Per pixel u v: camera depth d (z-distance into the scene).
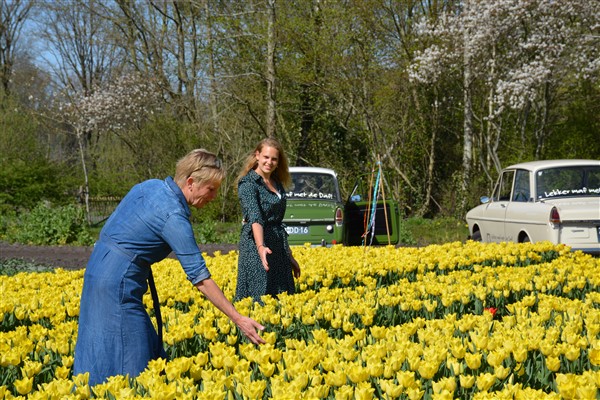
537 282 7.35
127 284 3.96
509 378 3.86
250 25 25.39
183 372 4.05
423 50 27.77
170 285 7.59
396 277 8.98
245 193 6.27
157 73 31.11
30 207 23.81
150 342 4.11
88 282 4.01
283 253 6.53
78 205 25.09
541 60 23.81
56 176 25.41
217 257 11.00
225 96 26.64
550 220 11.45
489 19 24.20
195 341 5.19
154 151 28.28
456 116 30.03
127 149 29.05
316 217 13.71
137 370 3.99
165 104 30.52
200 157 4.09
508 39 25.23
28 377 4.10
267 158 6.29
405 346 4.30
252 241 6.43
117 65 41.97
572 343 4.47
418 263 9.44
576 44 23.77
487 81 25.88
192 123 28.61
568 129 27.89
